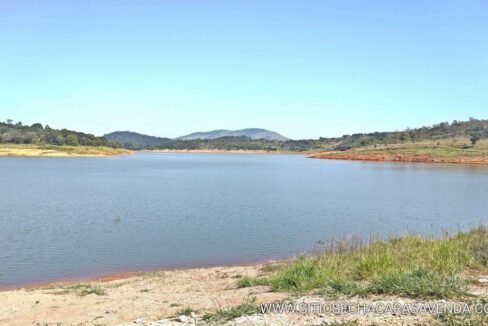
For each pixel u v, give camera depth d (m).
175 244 24.33
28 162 133.00
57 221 31.72
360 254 12.99
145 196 48.81
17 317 10.99
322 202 44.38
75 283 16.70
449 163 141.62
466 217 35.19
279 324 7.20
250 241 25.17
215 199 46.44
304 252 20.12
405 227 30.06
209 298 10.80
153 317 9.28
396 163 146.50
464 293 8.34
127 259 20.98
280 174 91.19
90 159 170.62
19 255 21.59
